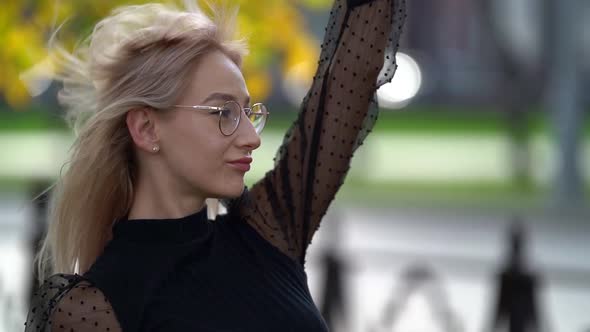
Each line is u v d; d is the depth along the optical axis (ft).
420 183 105.29
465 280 58.44
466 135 153.38
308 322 14.12
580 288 56.70
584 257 67.51
